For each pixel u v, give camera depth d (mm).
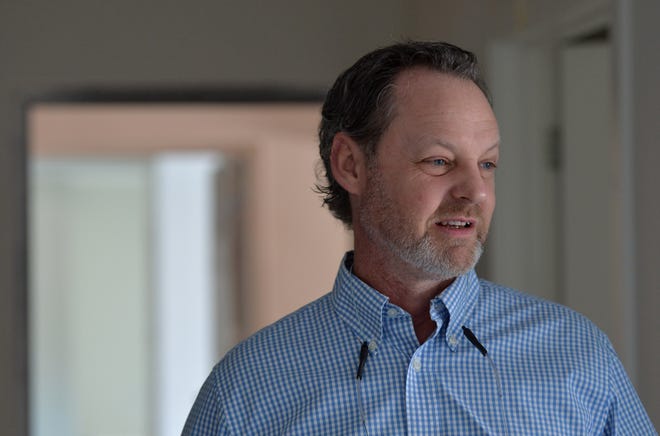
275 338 2803
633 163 4074
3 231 7258
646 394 3996
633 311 4082
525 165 5910
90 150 11719
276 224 11789
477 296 2770
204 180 14008
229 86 7375
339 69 7414
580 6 4738
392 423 2619
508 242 5906
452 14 6625
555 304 2789
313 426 2650
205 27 7371
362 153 2812
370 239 2795
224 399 2740
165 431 14008
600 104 5676
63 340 14008
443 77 2693
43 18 7305
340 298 2777
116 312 14156
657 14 3818
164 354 13992
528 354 2674
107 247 14125
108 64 7316
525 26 5438
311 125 11734
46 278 13945
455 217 2613
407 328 2672
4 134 7258
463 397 2609
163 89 7348
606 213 5668
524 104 5914
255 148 11719
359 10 7438
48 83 7281
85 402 14117
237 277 12000
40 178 13898
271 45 7395
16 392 7250
